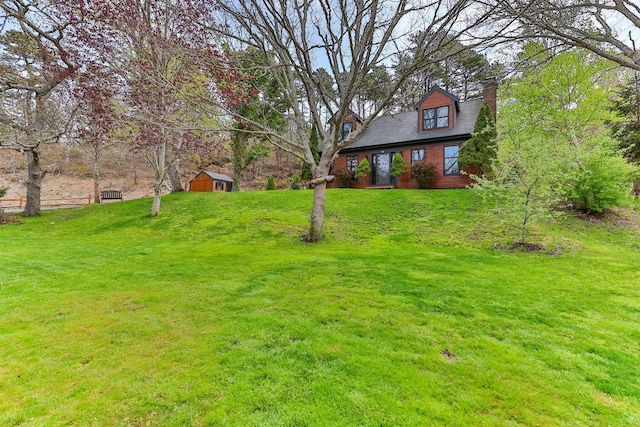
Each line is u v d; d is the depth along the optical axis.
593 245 7.85
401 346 2.92
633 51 4.75
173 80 8.80
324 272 5.64
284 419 1.96
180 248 8.45
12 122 12.67
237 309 3.85
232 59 7.29
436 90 16.23
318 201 9.43
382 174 17.97
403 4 6.43
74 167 34.88
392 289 4.62
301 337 3.09
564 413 2.05
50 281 5.02
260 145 22.78
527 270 5.82
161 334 3.17
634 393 2.27
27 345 2.93
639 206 10.97
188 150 13.39
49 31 11.62
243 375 2.44
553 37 4.86
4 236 10.20
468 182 15.11
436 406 2.10
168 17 8.09
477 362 2.66
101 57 8.76
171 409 2.07
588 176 9.50
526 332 3.26
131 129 12.34
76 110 12.81
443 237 9.25
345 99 7.47
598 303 4.11
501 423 1.95
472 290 4.60
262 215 12.44
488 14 4.95
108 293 4.47
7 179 30.05
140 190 32.41
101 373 2.48
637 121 14.76
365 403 2.12
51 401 2.15
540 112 11.12
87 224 12.66
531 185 7.99
